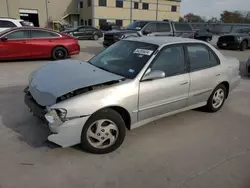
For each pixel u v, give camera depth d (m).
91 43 17.92
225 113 4.41
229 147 3.21
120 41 4.07
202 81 3.84
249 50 15.78
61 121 2.56
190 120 4.04
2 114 3.95
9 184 2.36
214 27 32.28
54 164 2.69
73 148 3.01
